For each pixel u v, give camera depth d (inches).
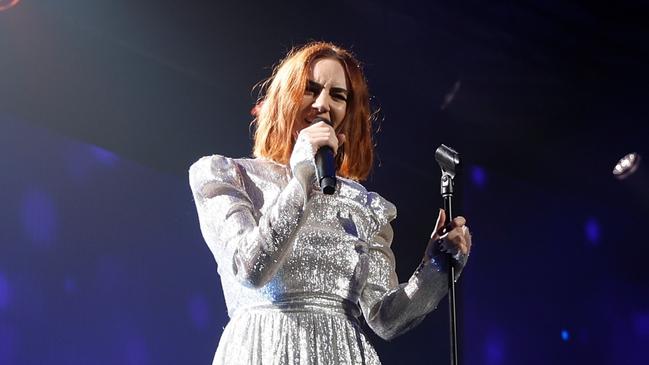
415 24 532.1
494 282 634.8
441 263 221.1
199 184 209.5
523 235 649.0
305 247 203.8
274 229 187.3
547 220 653.3
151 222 470.0
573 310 638.5
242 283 190.9
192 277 470.3
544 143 625.9
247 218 200.1
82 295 435.5
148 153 482.0
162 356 449.7
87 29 471.2
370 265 224.2
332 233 209.5
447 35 544.4
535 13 530.9
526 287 639.8
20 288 419.5
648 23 531.8
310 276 202.4
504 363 618.2
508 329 626.8
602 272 639.8
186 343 457.7
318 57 224.8
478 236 642.2
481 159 637.3
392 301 222.2
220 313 470.9
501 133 617.6
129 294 449.4
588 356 628.7
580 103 597.6
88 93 467.5
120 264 451.8
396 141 600.7
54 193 442.0
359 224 219.1
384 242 229.6
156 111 489.7
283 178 216.5
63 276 432.8
